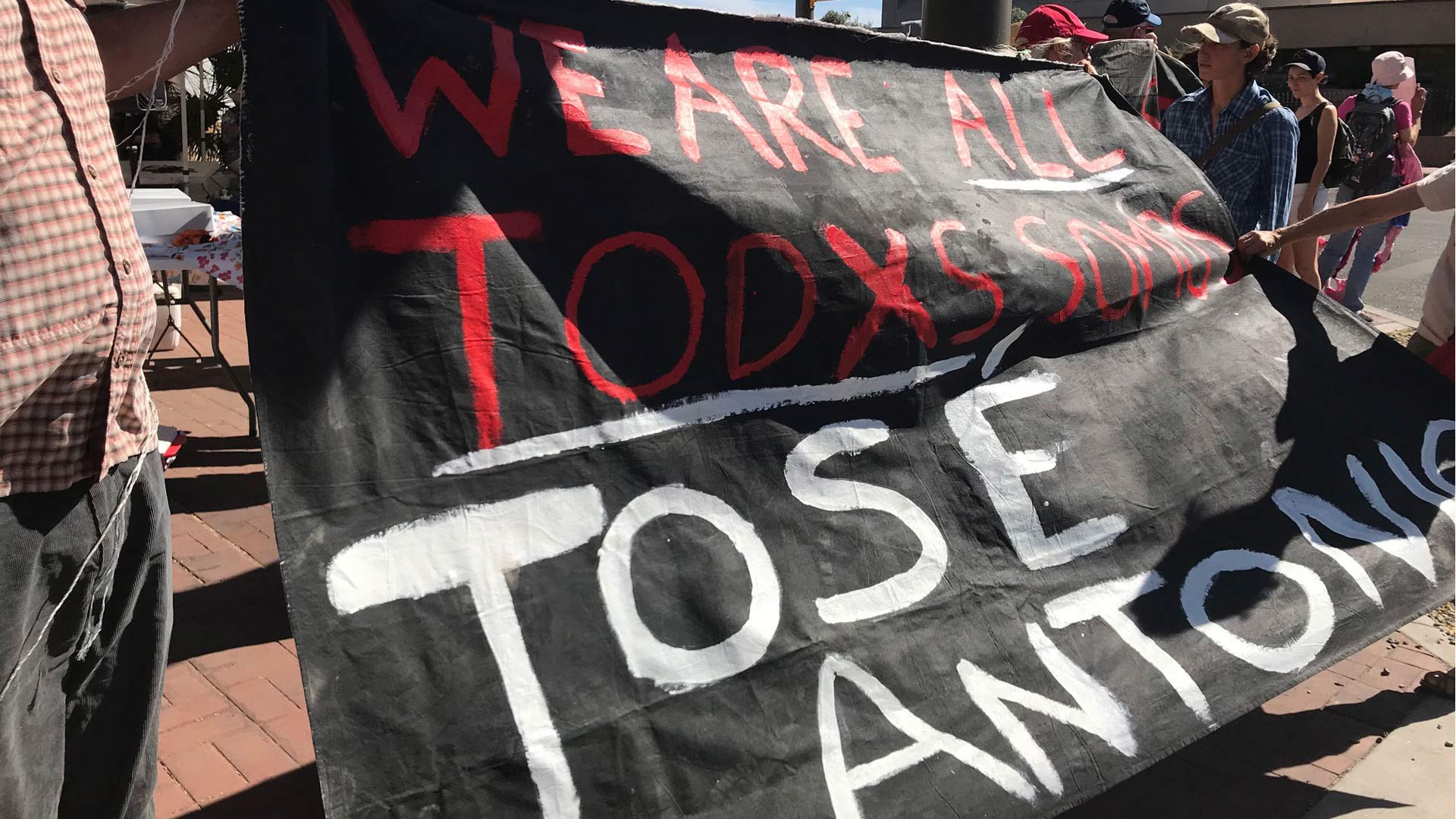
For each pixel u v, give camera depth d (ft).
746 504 7.10
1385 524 9.77
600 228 6.93
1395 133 26.32
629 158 7.15
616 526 6.56
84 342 5.30
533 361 6.51
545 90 6.95
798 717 6.70
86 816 6.42
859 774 6.71
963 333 8.49
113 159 5.59
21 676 5.49
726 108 7.93
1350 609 8.98
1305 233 10.75
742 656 6.67
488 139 6.68
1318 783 9.21
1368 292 32.45
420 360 6.16
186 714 9.37
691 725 6.36
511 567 6.15
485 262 6.46
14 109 4.97
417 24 6.56
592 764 6.04
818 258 7.76
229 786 8.47
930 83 9.64
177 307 20.99
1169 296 10.11
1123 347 9.66
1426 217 53.42
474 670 5.88
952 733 7.10
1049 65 10.70
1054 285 9.10
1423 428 10.67
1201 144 13.50
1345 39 85.87
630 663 6.32
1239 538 9.10
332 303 5.90
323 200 5.93
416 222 6.27
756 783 6.43
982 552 7.93
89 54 5.46
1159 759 7.55
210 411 17.54
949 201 8.86
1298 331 10.74
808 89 8.64
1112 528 8.57
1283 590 8.89
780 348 7.52
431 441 6.09
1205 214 10.91
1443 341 11.20
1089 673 7.77
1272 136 12.87
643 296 7.02
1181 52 16.81
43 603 5.55
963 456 8.20
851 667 6.99
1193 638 8.30
